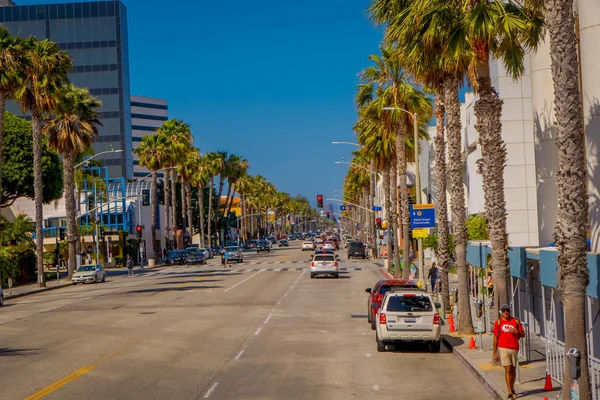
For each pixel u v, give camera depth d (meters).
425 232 42.19
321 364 19.44
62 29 136.00
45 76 54.22
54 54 55.75
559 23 13.22
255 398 15.05
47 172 81.25
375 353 21.36
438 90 27.03
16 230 63.16
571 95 13.14
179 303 38.22
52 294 49.97
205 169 112.81
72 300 42.59
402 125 47.03
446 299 30.25
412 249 72.19
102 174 134.25
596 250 20.45
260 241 123.81
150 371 18.39
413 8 20.22
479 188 46.12
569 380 13.01
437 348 21.42
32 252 66.12
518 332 14.57
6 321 31.72
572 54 13.20
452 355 21.00
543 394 14.73
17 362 20.08
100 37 136.25
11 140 78.56
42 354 21.55
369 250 98.25
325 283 50.78
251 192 155.25
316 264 55.19
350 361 19.95
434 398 15.12
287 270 67.88
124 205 91.75
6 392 15.76
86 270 60.44
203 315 32.31
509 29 19.11
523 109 36.81
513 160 36.78
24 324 30.22
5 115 78.88
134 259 92.19
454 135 24.83
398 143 47.78
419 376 17.66
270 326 28.12
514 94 36.88
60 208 99.25
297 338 24.66
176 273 69.81
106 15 136.38
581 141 13.20
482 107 19.69
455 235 24.80
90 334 26.22
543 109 29.47
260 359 20.30
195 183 113.50
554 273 16.50
